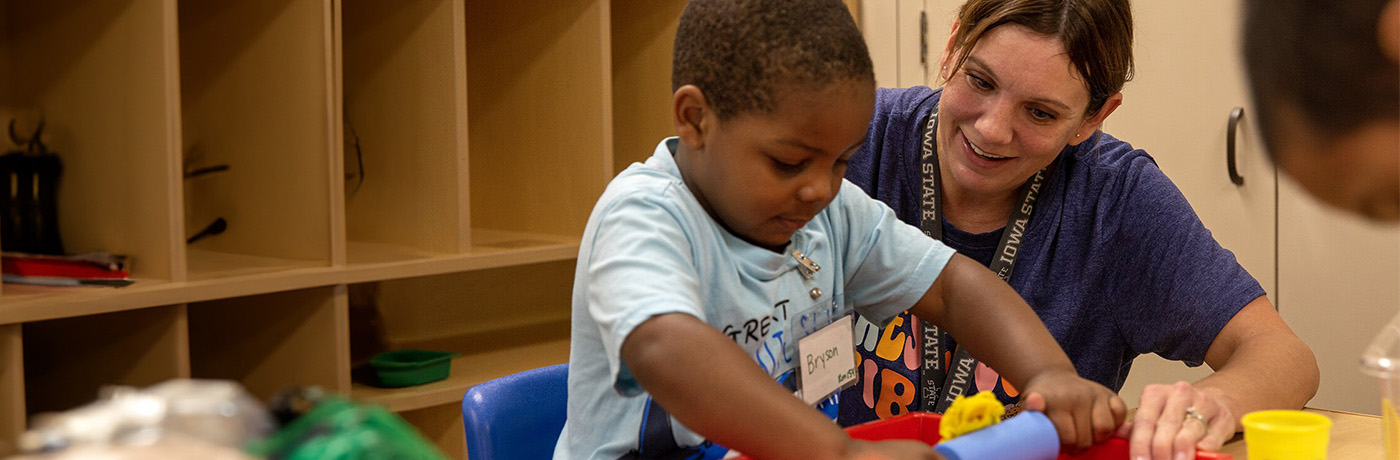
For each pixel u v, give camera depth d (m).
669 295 0.72
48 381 1.84
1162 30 2.37
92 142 1.71
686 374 0.68
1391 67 2.12
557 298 2.59
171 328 1.68
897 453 0.65
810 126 0.74
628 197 0.80
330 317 1.84
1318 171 2.22
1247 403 1.01
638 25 2.38
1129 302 1.31
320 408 0.39
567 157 2.21
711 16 0.77
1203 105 2.34
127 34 1.64
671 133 2.35
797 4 0.75
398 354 2.09
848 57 0.75
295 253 1.87
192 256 1.90
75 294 1.53
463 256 1.96
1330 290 2.25
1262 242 2.31
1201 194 2.37
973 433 0.69
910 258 0.97
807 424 0.67
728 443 0.68
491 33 2.31
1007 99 1.11
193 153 1.99
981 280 0.95
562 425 1.16
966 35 1.15
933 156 1.32
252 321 1.95
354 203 2.15
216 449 0.34
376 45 2.05
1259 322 1.20
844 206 0.97
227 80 1.92
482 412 1.08
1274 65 2.24
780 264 0.87
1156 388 0.94
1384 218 2.17
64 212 1.76
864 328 1.31
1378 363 0.76
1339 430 1.05
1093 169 1.31
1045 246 1.29
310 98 1.81
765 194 0.77
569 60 2.18
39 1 1.75
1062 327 1.29
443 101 1.96
